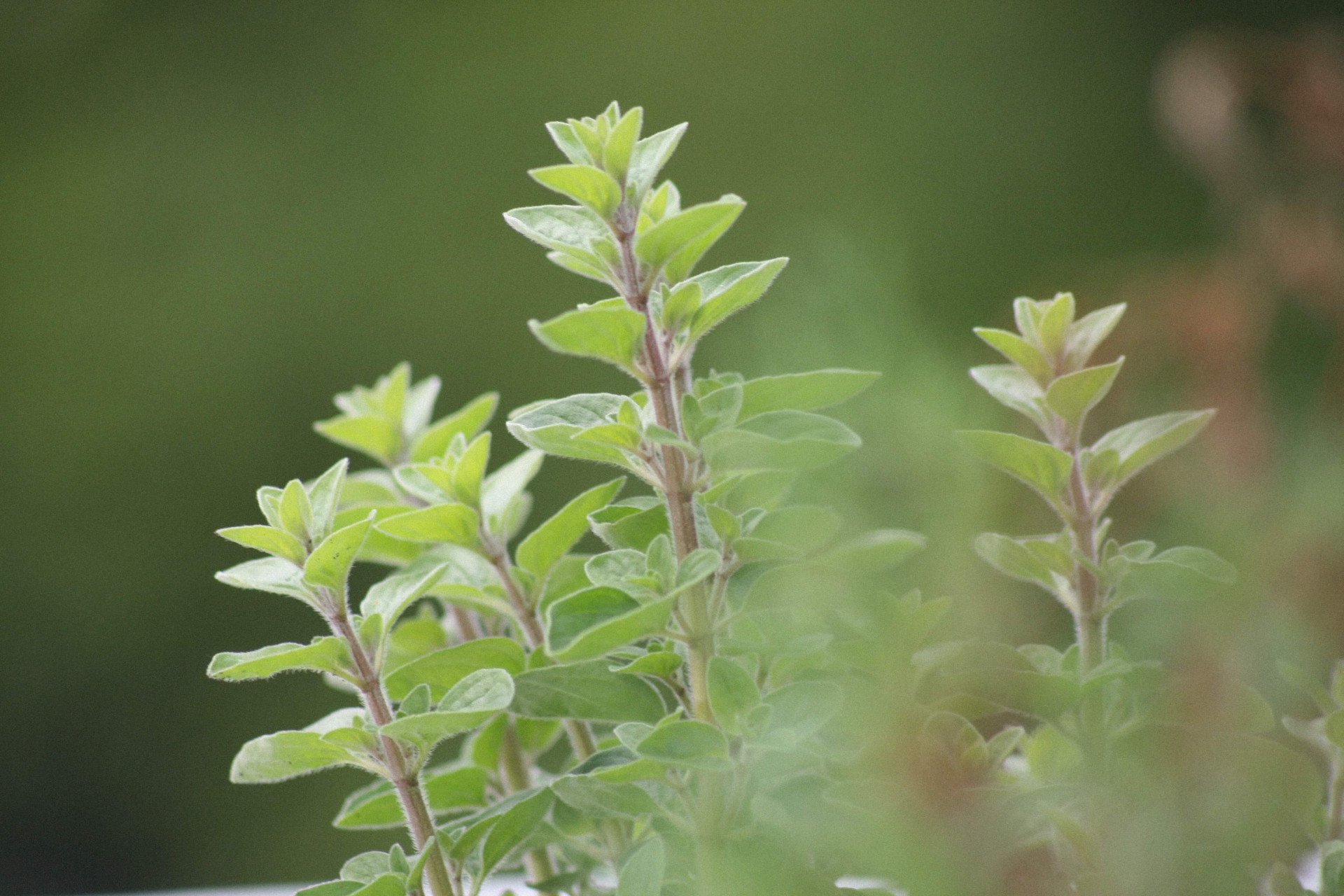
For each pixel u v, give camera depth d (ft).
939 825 3.25
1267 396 3.20
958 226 12.54
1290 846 3.47
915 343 3.24
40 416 12.48
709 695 3.32
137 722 11.73
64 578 12.16
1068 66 12.81
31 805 11.69
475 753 3.62
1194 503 3.18
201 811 11.53
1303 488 3.17
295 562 3.41
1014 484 3.49
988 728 3.57
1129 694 3.44
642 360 3.34
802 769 3.38
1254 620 3.20
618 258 3.37
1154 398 3.28
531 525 10.34
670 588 3.34
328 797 11.00
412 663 3.47
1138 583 3.37
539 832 3.53
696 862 3.40
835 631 3.43
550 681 3.42
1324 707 3.46
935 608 3.37
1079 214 12.45
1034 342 3.49
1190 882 3.30
